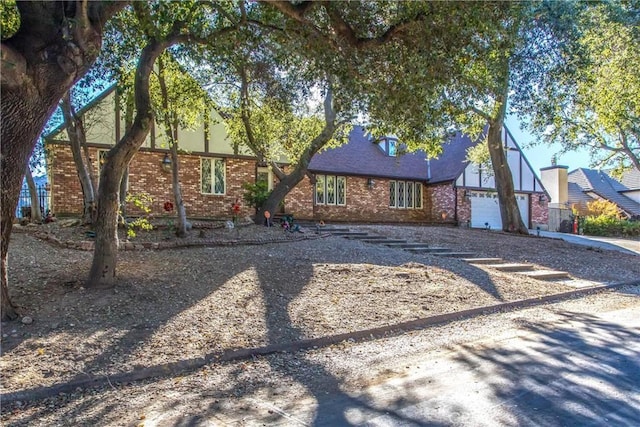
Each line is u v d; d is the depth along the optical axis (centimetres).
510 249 1503
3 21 784
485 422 354
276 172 1688
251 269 862
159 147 1698
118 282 708
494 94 1040
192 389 428
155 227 1200
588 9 1264
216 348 521
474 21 604
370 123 799
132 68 1047
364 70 697
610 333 641
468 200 2459
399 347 573
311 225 1683
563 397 404
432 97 702
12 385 406
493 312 786
